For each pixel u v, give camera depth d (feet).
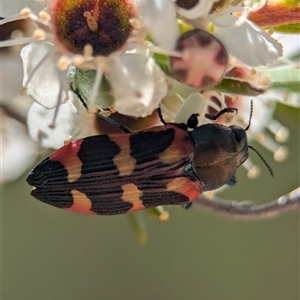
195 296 0.39
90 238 0.38
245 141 0.24
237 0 0.21
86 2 0.21
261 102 0.26
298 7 0.22
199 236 0.39
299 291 0.40
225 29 0.21
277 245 0.40
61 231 0.38
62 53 0.21
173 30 0.21
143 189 0.23
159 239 0.39
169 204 0.23
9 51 0.25
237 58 0.21
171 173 0.23
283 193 0.37
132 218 0.25
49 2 0.21
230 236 0.40
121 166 0.23
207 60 0.21
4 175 0.28
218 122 0.24
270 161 0.36
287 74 0.23
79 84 0.21
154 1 0.21
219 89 0.22
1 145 0.27
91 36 0.21
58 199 0.23
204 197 0.24
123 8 0.21
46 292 0.37
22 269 0.37
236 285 0.39
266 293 0.39
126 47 0.21
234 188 0.37
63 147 0.23
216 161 0.23
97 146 0.23
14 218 0.37
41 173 0.23
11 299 0.37
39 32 0.21
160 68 0.21
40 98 0.21
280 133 0.27
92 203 0.23
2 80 0.25
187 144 0.23
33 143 0.27
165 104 0.23
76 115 0.23
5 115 0.26
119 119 0.23
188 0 0.21
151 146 0.23
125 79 0.21
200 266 0.39
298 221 0.40
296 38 0.25
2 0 0.21
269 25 0.22
